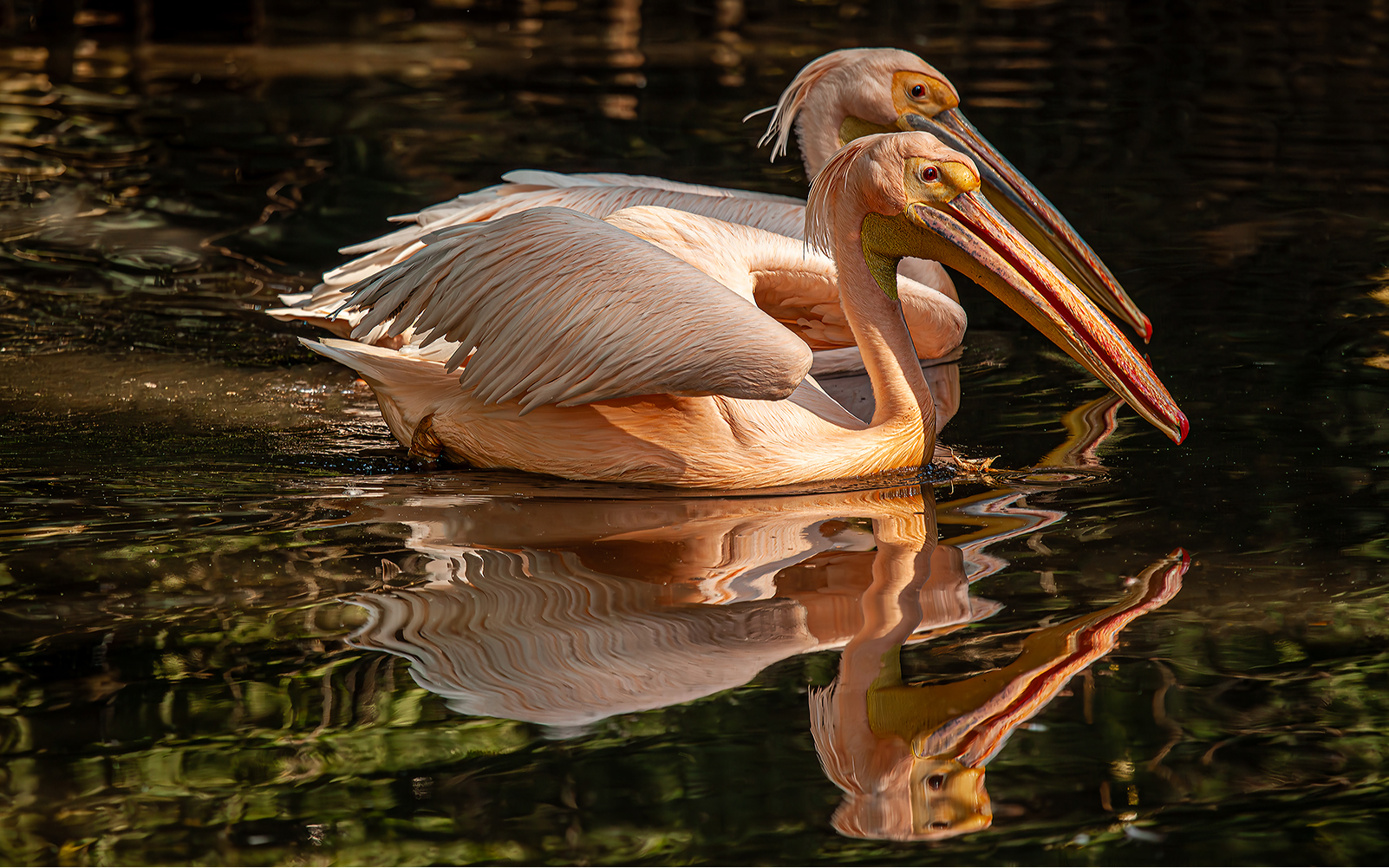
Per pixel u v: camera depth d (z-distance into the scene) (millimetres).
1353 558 8180
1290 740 6285
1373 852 5465
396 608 7676
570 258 9781
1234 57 26094
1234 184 18031
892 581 8055
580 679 6879
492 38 29047
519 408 10180
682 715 6539
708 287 9734
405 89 24047
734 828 5652
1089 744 6266
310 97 23328
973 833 5641
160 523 9039
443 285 9914
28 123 21344
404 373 10664
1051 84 24141
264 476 10156
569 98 23438
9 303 14242
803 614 7609
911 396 10484
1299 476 9578
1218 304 13641
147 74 25062
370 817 5719
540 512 9438
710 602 7773
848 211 10469
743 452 10039
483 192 13508
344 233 16562
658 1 32906
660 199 13445
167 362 12906
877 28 29750
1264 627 7344
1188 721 6441
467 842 5547
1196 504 9180
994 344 13766
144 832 5625
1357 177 18125
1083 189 17984
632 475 10141
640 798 5836
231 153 19891
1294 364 11969
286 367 12914
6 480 9898
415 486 10047
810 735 6320
